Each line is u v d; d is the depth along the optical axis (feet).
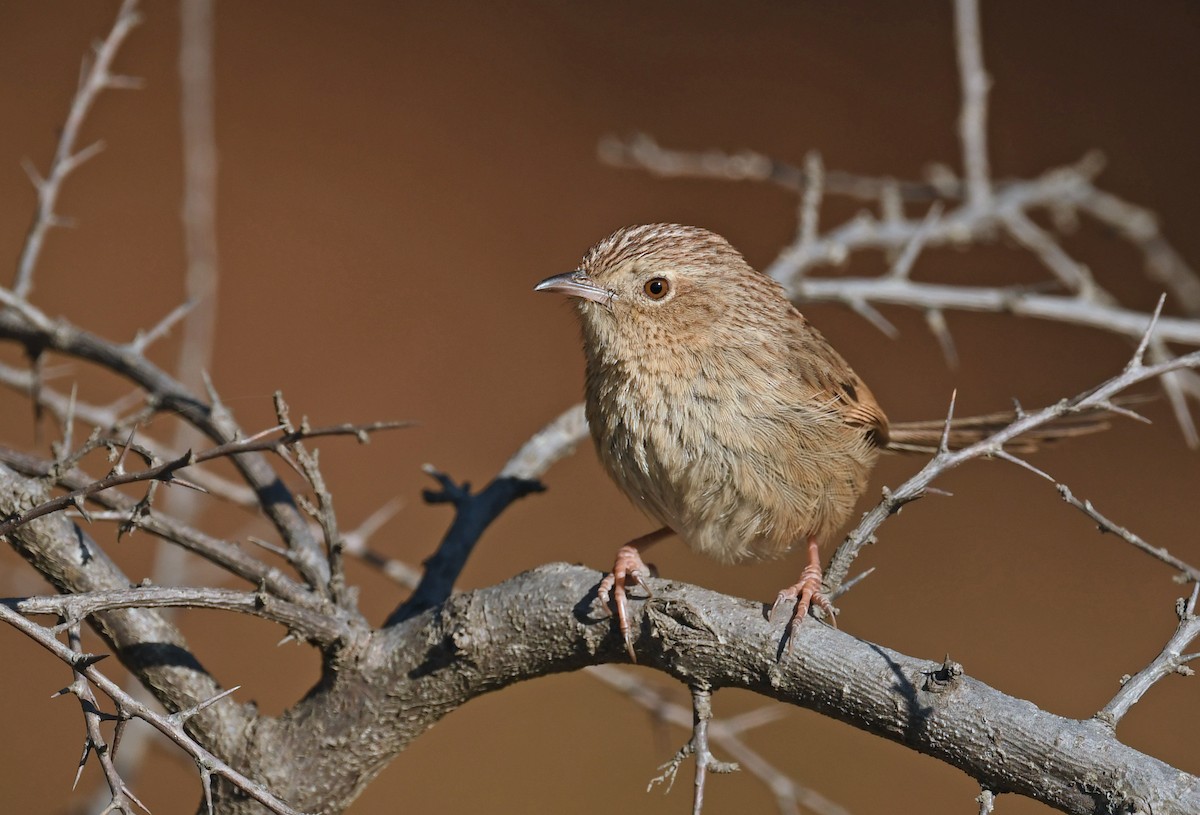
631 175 85.51
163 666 21.18
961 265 75.31
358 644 21.38
